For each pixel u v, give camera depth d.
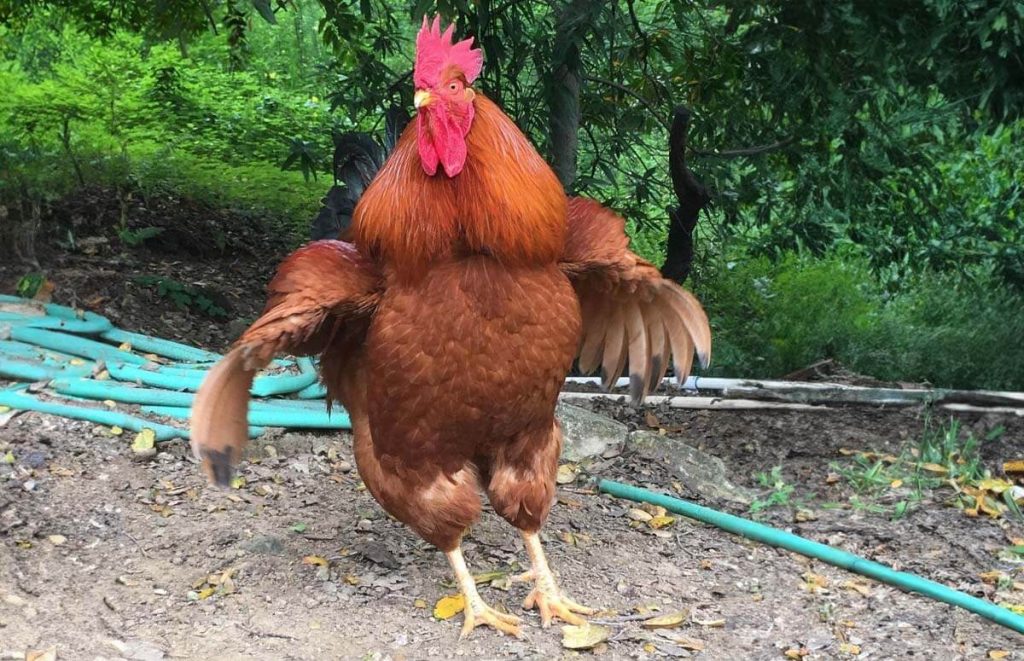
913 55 1.93
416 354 1.12
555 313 1.15
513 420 1.18
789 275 3.05
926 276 3.05
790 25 2.04
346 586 1.34
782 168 2.74
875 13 1.90
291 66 4.56
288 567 1.37
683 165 1.57
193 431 1.09
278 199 3.16
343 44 2.49
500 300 1.11
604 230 1.26
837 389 2.12
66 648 1.14
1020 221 2.68
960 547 1.52
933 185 2.72
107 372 1.84
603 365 1.41
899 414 2.07
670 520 1.58
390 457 1.20
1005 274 2.56
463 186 1.10
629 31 2.59
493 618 1.25
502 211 1.09
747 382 2.19
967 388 2.53
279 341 1.11
